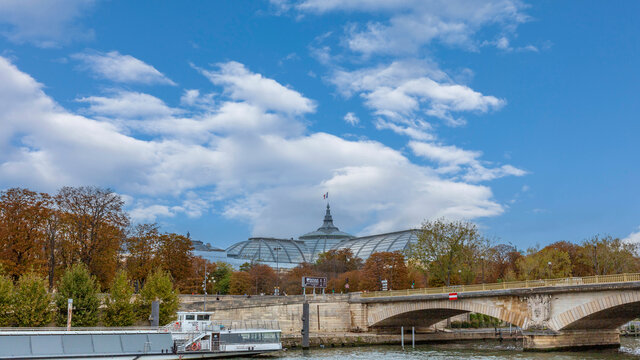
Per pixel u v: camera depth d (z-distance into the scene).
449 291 91.12
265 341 78.25
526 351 78.00
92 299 79.12
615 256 120.31
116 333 67.06
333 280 169.25
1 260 83.81
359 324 104.81
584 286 71.69
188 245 124.50
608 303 69.31
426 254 119.50
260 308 100.12
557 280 76.81
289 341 90.00
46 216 91.69
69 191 97.00
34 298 74.19
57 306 78.06
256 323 98.81
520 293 79.00
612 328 81.12
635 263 122.00
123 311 81.88
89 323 78.19
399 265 151.88
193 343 73.62
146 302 86.25
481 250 122.94
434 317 103.62
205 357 73.00
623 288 67.69
